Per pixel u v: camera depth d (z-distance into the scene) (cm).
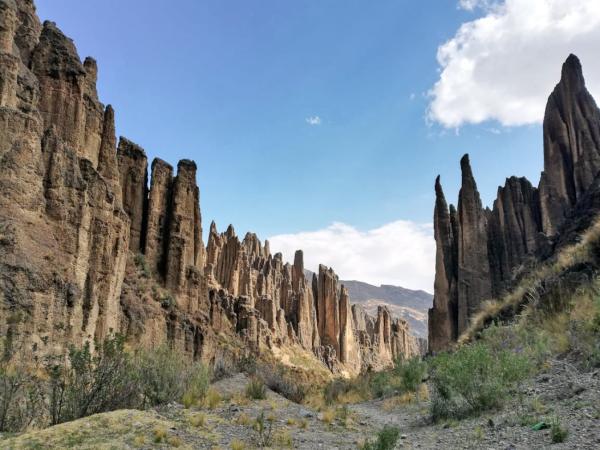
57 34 4122
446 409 1376
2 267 2403
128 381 1433
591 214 3005
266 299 11994
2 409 1150
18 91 3084
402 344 19462
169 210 5847
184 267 5659
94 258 3397
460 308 5522
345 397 2684
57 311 2662
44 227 2834
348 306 15950
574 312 1600
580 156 5378
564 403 1038
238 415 1495
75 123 3944
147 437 1033
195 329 5291
